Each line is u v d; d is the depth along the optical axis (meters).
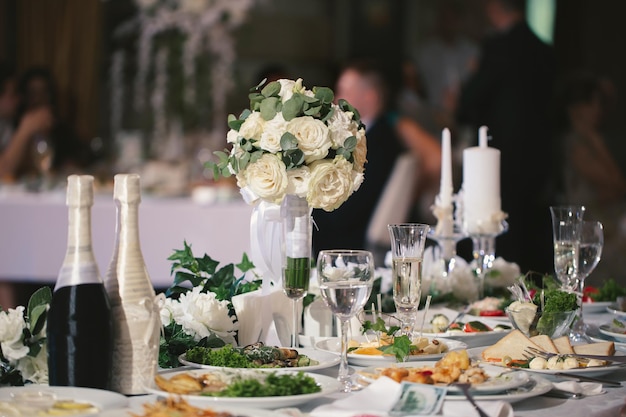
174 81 8.95
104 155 10.78
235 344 2.28
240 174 2.23
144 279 1.84
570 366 2.04
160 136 10.41
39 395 1.62
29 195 5.80
